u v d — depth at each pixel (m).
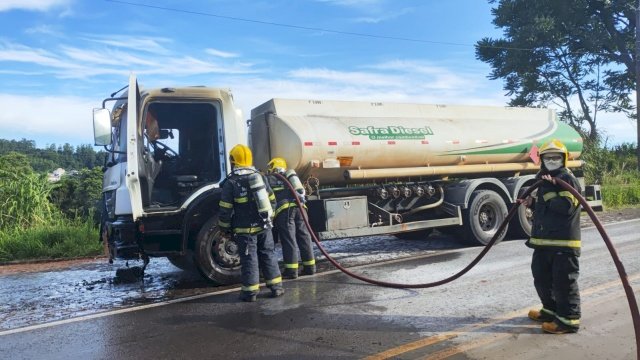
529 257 8.06
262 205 6.01
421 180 9.74
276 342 4.61
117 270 8.27
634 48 28.95
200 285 7.12
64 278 8.17
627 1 27.39
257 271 6.12
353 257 8.86
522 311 5.22
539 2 28.64
